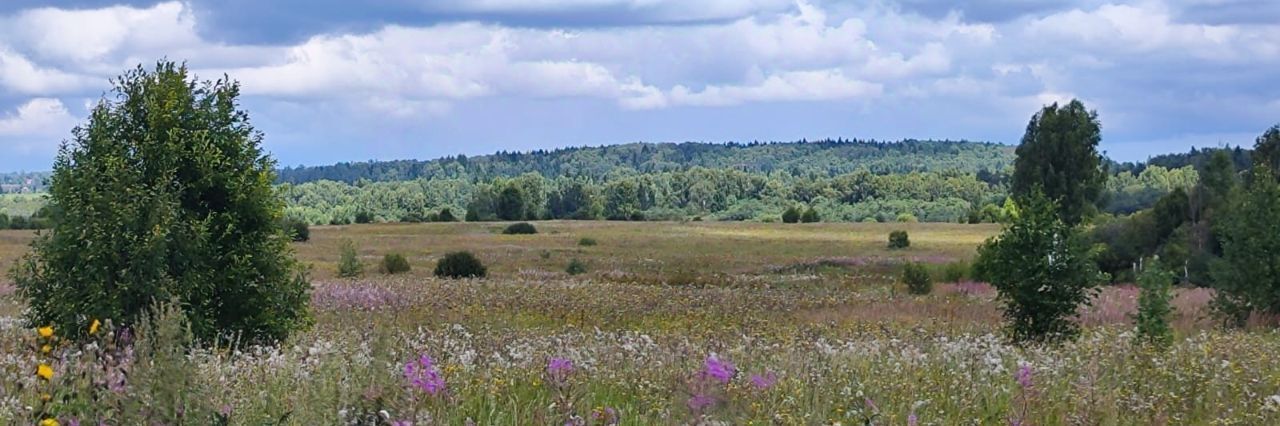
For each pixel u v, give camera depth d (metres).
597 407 7.20
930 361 10.30
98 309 11.38
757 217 157.62
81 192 11.89
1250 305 21.42
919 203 160.00
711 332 17.67
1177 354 11.09
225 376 7.58
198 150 12.80
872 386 8.21
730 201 182.00
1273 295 21.19
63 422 5.07
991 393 8.23
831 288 40.59
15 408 5.45
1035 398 7.97
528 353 9.64
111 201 11.66
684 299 30.44
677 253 69.00
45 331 7.17
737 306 28.05
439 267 45.19
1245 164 74.88
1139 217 45.81
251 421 5.75
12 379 6.88
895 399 7.90
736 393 7.11
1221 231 22.56
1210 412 7.95
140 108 12.80
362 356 8.38
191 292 12.28
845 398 7.44
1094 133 76.94
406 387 6.31
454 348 11.02
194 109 13.10
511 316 23.44
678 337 15.34
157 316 5.01
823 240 85.31
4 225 95.75
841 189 173.62
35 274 11.80
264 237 13.47
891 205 160.25
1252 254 21.39
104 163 12.12
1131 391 8.28
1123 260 44.53
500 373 8.47
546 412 6.92
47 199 12.01
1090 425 7.30
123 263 11.71
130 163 12.46
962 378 8.72
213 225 12.87
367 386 5.53
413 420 5.59
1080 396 7.90
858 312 26.56
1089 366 9.15
